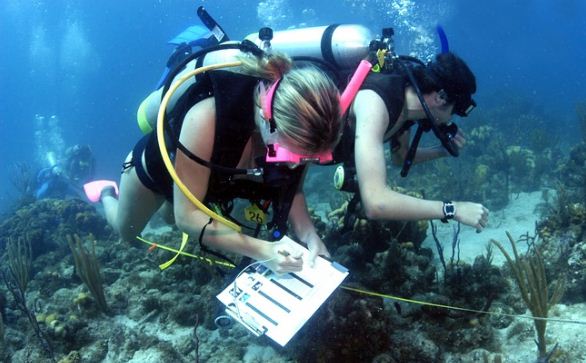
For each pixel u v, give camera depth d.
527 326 3.54
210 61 2.60
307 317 2.46
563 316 3.67
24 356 4.33
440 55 3.01
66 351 4.38
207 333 4.38
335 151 3.04
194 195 2.48
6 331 4.72
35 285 6.11
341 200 8.69
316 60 3.10
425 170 10.57
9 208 13.78
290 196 2.57
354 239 5.02
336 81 3.05
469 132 13.52
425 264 4.54
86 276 4.83
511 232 6.23
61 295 5.48
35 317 4.41
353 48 2.98
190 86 2.58
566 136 16.27
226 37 3.12
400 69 3.03
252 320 2.53
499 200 7.82
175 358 4.01
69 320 4.52
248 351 3.95
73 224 8.47
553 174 9.06
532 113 19.66
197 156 2.32
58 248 7.68
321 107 1.88
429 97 3.00
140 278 5.56
